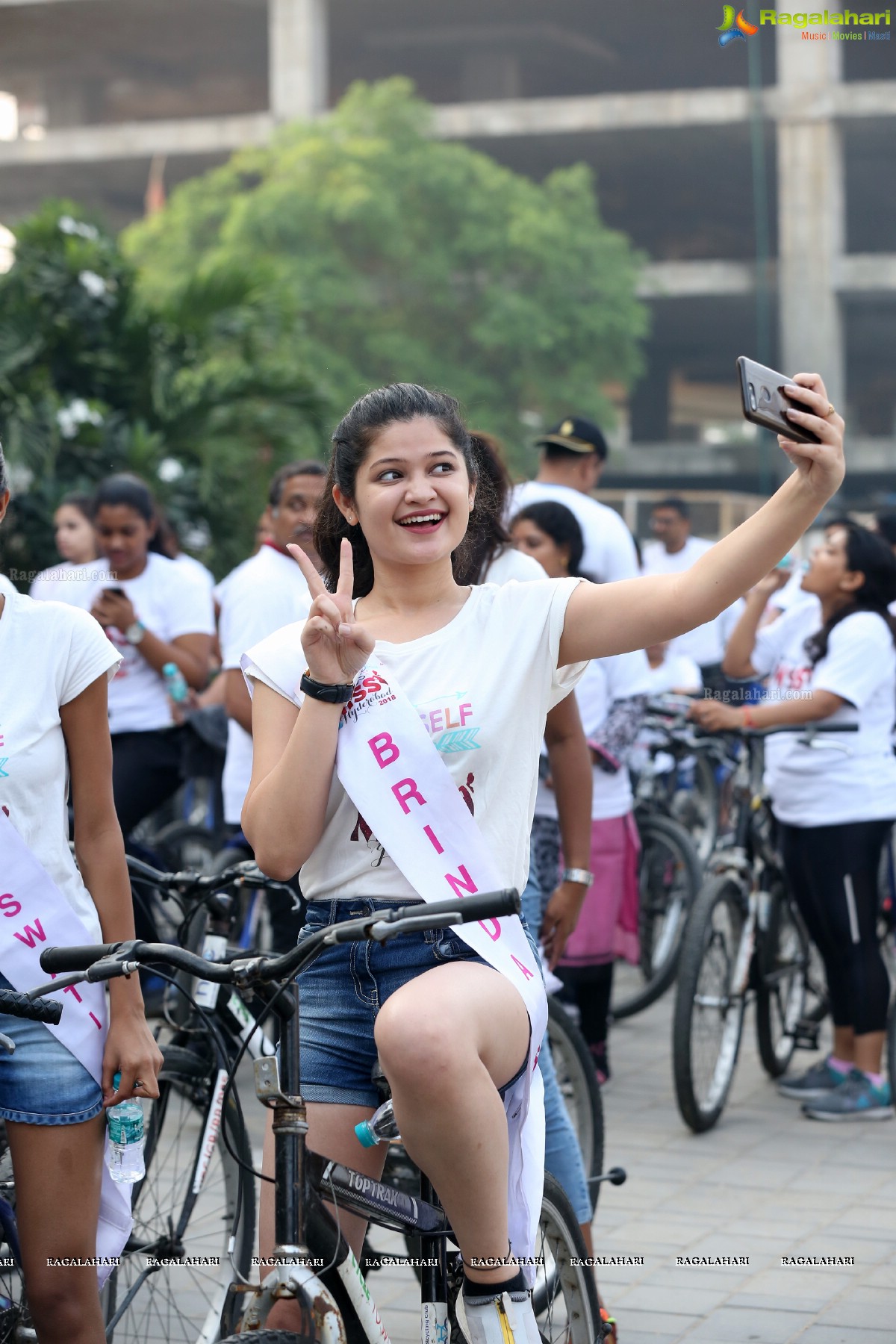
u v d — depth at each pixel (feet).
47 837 7.60
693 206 147.84
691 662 24.50
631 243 151.23
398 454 7.18
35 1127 7.50
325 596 6.70
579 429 16.81
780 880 17.24
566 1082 11.58
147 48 157.07
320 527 8.29
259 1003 10.13
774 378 6.64
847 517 16.47
